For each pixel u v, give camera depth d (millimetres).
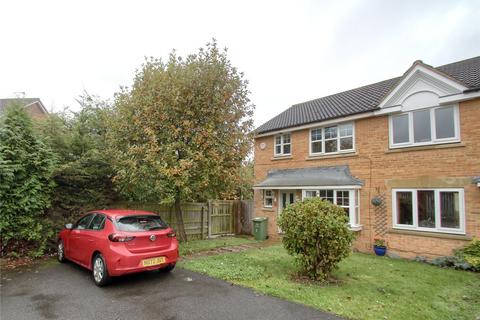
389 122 10578
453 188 8820
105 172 10391
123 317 4355
